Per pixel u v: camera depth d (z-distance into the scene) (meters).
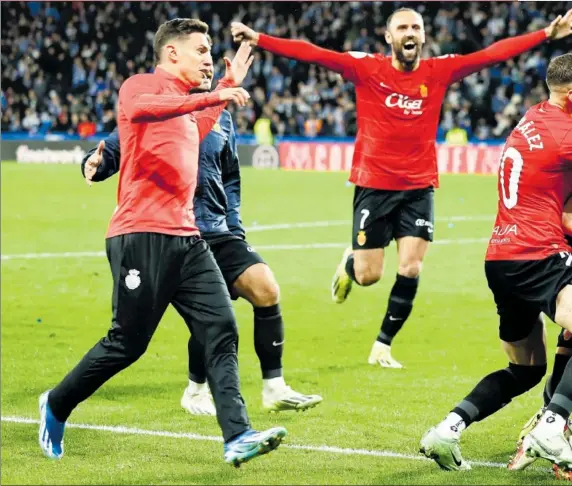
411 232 9.55
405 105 9.42
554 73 6.42
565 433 6.35
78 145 38.78
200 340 6.19
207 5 42.72
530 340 6.47
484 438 7.11
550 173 6.25
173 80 6.21
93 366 6.21
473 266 15.39
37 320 11.71
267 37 9.26
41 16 44.12
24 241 18.11
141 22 43.28
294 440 7.03
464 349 10.26
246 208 23.16
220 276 6.24
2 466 6.36
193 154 6.20
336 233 19.30
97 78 42.47
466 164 33.06
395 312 9.53
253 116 38.66
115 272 6.16
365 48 40.12
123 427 7.40
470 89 35.56
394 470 6.27
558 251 6.21
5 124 42.22
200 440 7.03
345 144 34.62
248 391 8.61
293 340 10.79
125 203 6.13
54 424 6.42
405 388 8.69
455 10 38.09
